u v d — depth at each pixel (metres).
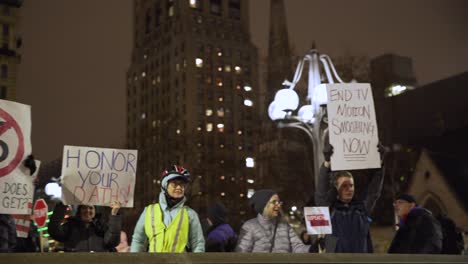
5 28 59.44
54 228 6.39
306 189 37.75
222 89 113.69
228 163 62.25
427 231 6.36
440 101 58.84
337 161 6.48
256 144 43.12
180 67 114.62
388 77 36.78
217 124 110.50
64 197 6.11
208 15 116.56
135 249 5.85
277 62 35.06
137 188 67.44
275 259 2.76
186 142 64.94
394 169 42.88
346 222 6.19
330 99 6.61
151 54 125.31
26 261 2.54
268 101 36.28
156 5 124.81
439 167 51.53
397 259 3.03
